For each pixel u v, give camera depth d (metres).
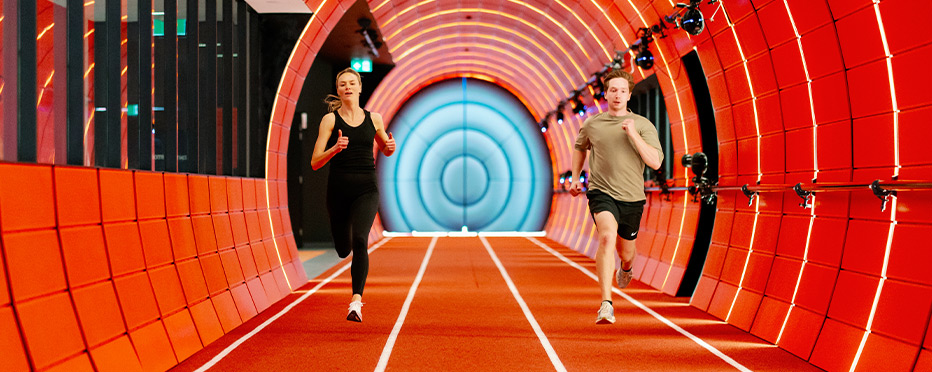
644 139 6.72
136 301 5.31
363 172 6.54
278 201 11.31
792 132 6.83
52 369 4.12
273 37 11.24
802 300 6.21
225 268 7.68
